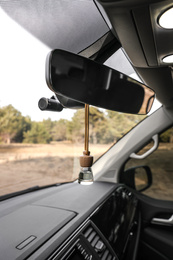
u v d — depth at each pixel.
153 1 0.47
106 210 1.31
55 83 0.43
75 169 1.99
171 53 0.84
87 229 1.05
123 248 1.31
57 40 1.36
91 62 0.53
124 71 1.41
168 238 1.78
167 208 1.87
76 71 0.49
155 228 1.92
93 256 0.95
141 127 1.89
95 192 1.53
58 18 1.24
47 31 1.33
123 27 0.63
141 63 0.98
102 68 0.55
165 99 1.52
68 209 1.20
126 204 1.65
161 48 0.79
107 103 0.59
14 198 1.40
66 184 1.81
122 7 0.50
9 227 0.98
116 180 1.97
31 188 1.59
